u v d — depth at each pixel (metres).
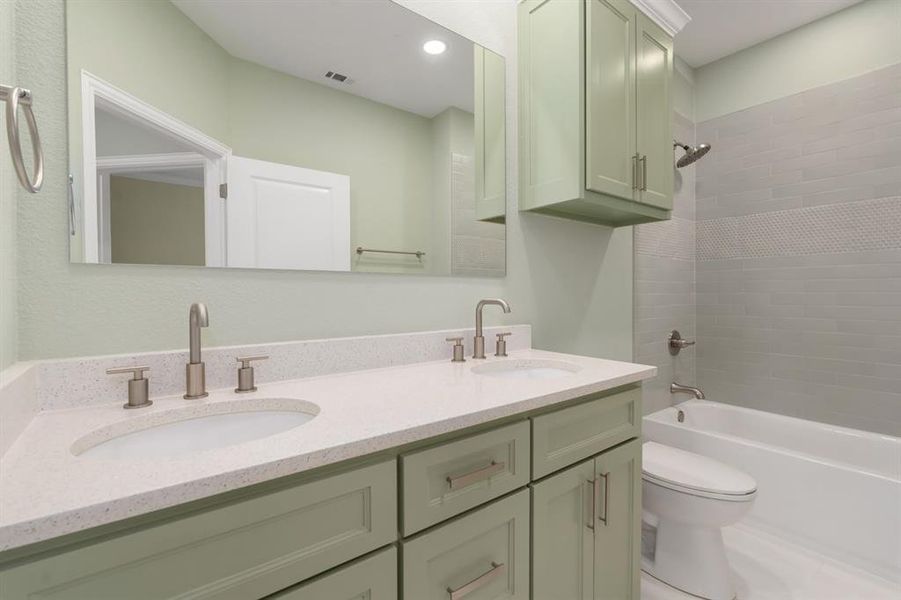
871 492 1.67
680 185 2.78
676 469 1.63
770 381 2.60
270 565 0.60
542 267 1.82
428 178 1.44
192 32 1.02
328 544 0.65
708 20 2.41
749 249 2.68
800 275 2.48
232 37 1.08
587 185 1.47
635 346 2.37
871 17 2.24
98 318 0.89
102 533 0.49
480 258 1.59
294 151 1.17
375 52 1.33
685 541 1.60
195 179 1.01
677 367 2.73
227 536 0.56
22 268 0.81
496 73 1.63
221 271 1.05
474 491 0.85
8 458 0.60
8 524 0.43
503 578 0.91
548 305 1.85
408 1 1.40
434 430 0.76
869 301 2.25
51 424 0.75
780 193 2.55
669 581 1.62
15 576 0.44
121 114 0.92
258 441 0.66
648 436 2.38
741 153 2.71
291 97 1.16
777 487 1.92
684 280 2.80
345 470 0.67
